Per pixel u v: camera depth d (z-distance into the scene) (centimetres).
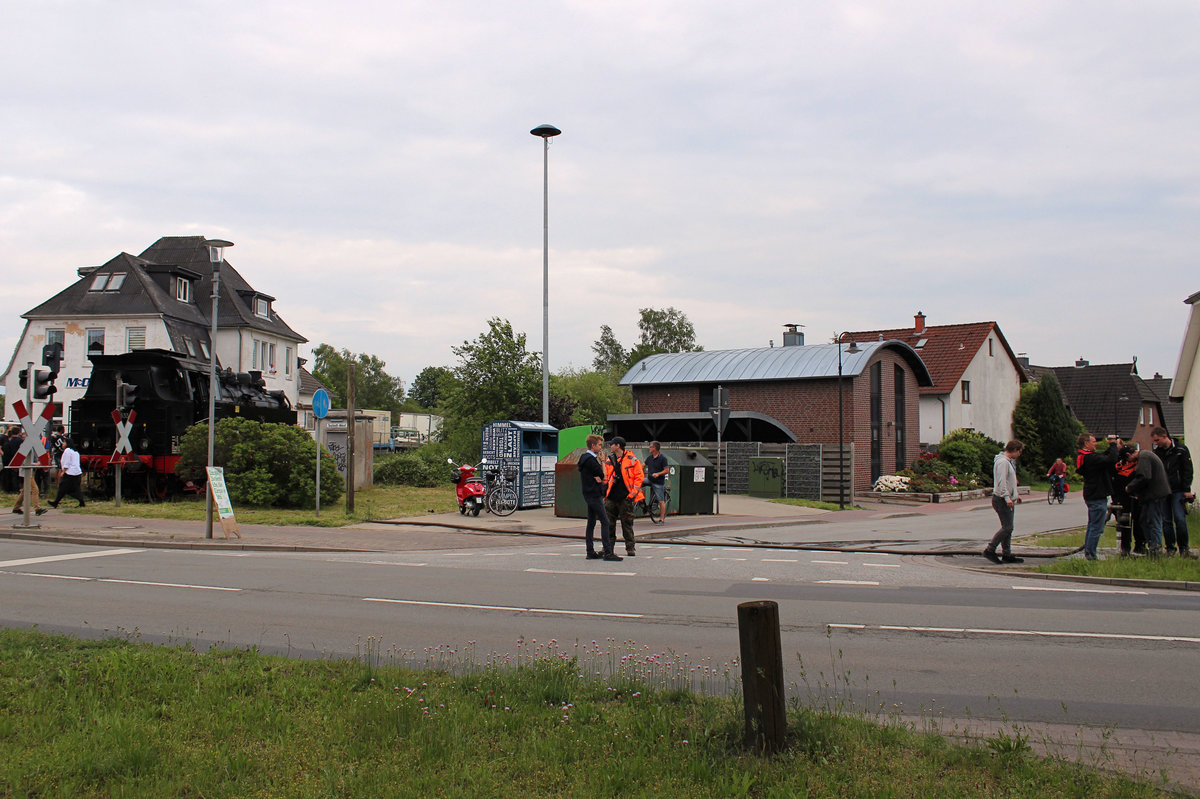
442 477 3328
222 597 1049
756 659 493
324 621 908
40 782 451
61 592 1076
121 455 2091
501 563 1387
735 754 488
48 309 4762
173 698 592
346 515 2041
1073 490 4628
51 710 563
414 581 1187
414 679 642
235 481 2205
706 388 4047
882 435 3859
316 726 540
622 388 5738
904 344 3853
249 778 460
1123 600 1062
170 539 1606
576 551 1557
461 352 3531
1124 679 699
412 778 456
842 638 841
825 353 3825
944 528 2141
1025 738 499
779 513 2456
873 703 630
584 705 564
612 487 1473
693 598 1057
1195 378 2323
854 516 2555
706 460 2348
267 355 5566
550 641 818
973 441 4400
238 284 5512
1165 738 562
